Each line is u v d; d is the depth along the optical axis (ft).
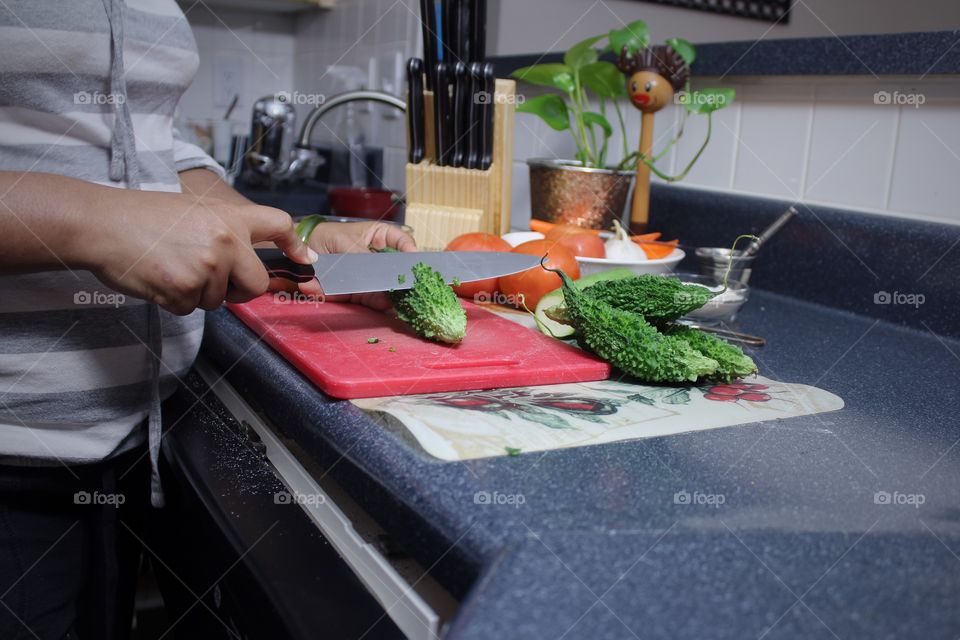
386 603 1.56
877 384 2.20
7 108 2.09
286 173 6.29
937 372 2.36
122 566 2.60
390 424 1.70
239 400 2.41
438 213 3.55
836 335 2.82
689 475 1.51
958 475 1.58
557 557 1.19
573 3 5.26
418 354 2.09
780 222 3.08
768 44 3.33
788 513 1.37
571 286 2.13
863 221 3.08
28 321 2.09
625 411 1.86
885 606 1.13
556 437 1.66
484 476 1.46
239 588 1.77
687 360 1.97
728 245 3.65
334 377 1.85
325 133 6.95
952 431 1.84
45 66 2.06
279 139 6.20
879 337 2.81
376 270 2.21
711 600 1.13
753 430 1.78
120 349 2.24
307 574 1.68
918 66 2.82
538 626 1.06
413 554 1.42
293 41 7.45
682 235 3.87
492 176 3.49
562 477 1.47
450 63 3.43
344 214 5.49
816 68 3.15
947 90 2.86
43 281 2.07
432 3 3.40
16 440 2.16
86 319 2.16
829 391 2.11
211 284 1.81
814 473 1.56
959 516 1.40
